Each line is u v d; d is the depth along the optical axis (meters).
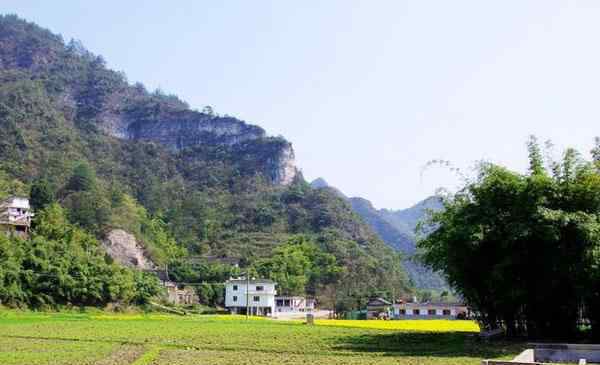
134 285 110.38
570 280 35.12
